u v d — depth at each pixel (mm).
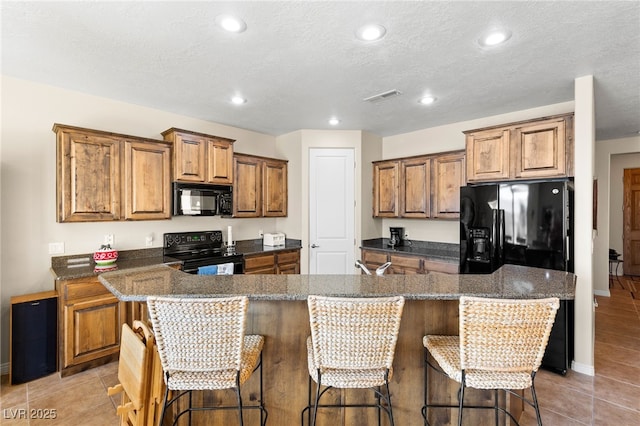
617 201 6133
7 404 2248
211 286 1735
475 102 3289
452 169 3834
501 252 2982
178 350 1389
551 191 2715
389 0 1698
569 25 1904
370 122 4066
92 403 2260
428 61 2389
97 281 2734
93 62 2430
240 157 4117
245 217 4168
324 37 2066
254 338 1705
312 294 1574
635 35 2000
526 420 2059
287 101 3281
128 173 3094
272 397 1785
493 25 1920
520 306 1363
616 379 2566
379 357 1428
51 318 2633
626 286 5570
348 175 4484
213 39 2094
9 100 2717
